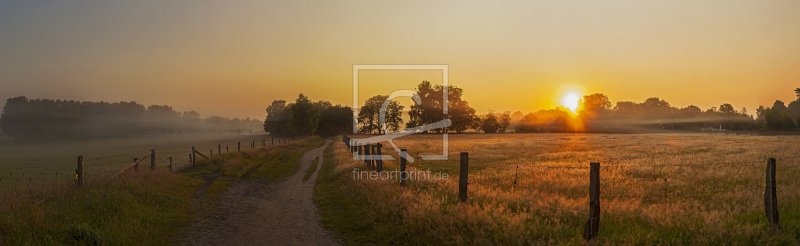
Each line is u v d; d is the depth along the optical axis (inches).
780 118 4677.7
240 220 428.1
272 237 362.3
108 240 306.3
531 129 5748.0
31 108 6732.3
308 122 3811.5
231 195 587.8
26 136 6254.9
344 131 4731.8
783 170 681.6
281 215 452.1
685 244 274.2
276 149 1604.3
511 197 445.7
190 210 470.0
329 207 487.8
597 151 1526.8
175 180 624.1
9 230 292.0
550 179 661.3
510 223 314.0
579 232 302.5
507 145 2071.9
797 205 372.2
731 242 272.7
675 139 2613.2
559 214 358.9
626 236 290.5
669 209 378.6
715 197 467.8
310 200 546.0
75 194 412.8
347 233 371.9
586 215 349.4
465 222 327.3
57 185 444.1
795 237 281.3
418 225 336.8
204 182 692.1
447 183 560.1
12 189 424.2
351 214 427.8
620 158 1176.2
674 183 608.7
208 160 936.3
